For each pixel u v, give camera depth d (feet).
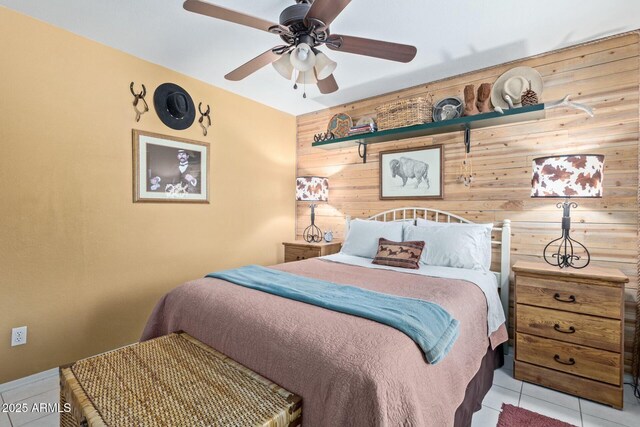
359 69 9.22
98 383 4.38
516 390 6.81
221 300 5.58
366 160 11.64
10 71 6.66
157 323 6.47
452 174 9.68
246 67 6.67
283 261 13.20
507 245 8.48
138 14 6.81
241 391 4.14
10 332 6.75
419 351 4.06
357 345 3.93
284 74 6.58
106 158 8.09
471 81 9.35
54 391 6.75
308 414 3.87
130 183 8.55
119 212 8.35
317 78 6.37
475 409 5.82
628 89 7.25
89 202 7.82
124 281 8.47
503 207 8.80
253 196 11.97
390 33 7.34
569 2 6.25
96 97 7.90
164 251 9.32
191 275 10.00
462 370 4.90
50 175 7.23
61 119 7.36
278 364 4.25
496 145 8.91
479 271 7.80
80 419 3.96
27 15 6.85
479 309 6.18
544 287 6.88
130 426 3.55
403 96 10.69
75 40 7.54
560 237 7.99
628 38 7.26
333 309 4.96
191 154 9.92
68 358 7.54
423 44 7.80
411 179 10.44
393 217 10.91
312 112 13.28
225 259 10.98
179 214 9.67
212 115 10.50
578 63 7.80
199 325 5.55
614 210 7.37
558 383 6.72
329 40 5.68
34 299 7.06
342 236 12.30
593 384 6.37
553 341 6.78
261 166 12.25
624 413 6.04
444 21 6.88
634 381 7.05
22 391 6.73
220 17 5.11
